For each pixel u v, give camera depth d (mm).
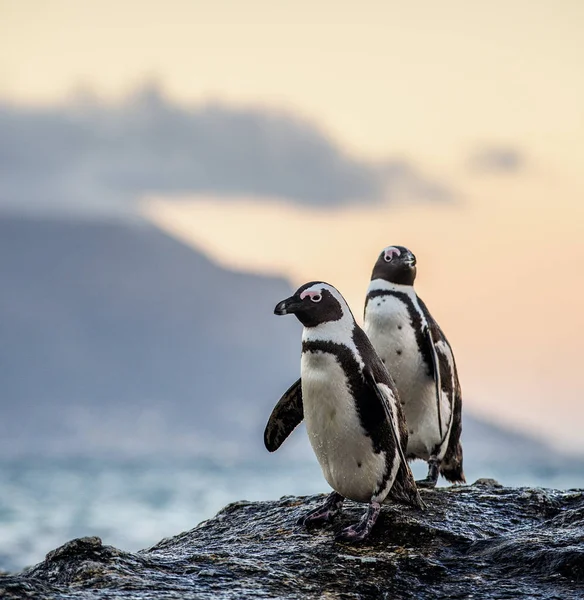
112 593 10148
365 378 12289
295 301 12336
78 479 130625
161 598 10062
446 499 14086
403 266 15320
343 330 12406
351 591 10852
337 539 12391
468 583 11273
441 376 15406
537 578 11383
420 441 15547
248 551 12141
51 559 11320
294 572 11289
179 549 12781
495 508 13789
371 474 12523
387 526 12688
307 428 12797
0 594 9781
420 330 15227
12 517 61000
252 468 195625
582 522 12844
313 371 12438
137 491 96312
